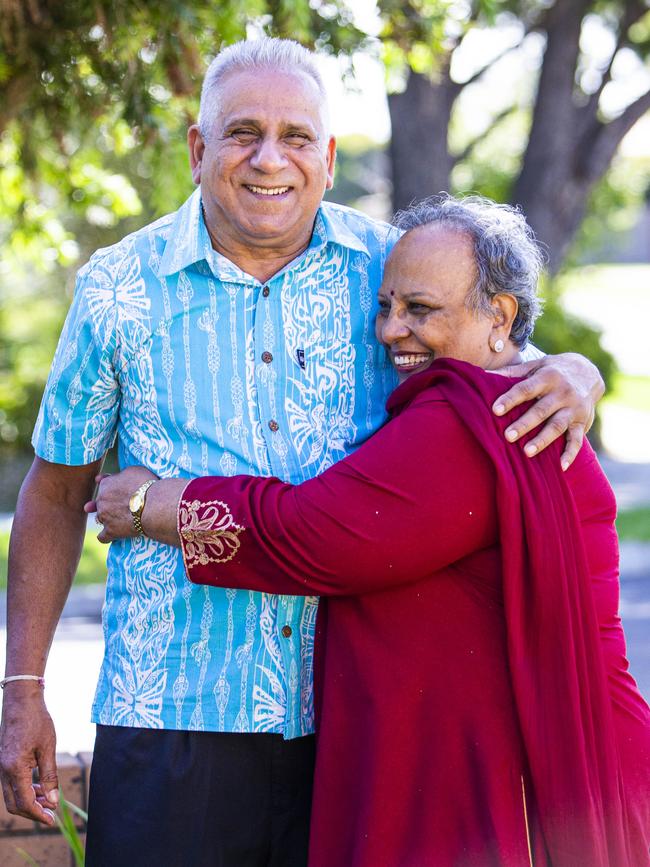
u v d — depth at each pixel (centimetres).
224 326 256
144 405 258
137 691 253
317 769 240
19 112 516
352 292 264
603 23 1262
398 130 1141
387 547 230
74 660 608
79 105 495
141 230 265
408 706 234
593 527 243
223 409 255
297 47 256
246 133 249
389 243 271
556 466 236
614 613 245
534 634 230
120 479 251
